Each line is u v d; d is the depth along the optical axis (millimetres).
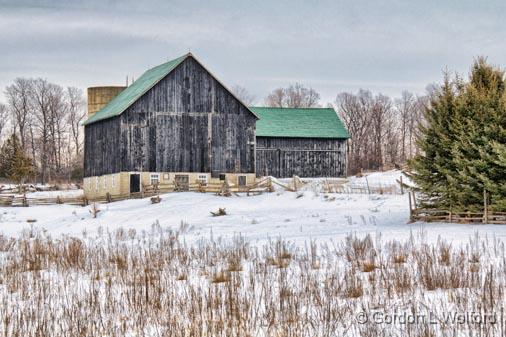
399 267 20609
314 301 17016
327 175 79375
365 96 138125
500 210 32156
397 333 14133
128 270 23062
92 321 15828
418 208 35125
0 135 127875
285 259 23656
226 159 65438
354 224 36000
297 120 81000
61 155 129250
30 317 16422
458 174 33375
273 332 14594
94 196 69312
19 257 27922
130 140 63125
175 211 46844
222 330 14727
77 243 30406
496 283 17859
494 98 33469
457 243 25453
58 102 128500
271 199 50406
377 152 136375
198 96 64938
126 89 75625
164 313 16594
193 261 24641
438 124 34656
